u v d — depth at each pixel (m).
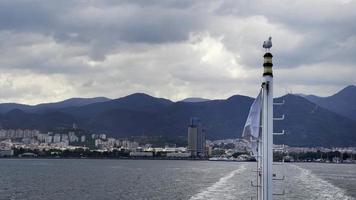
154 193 96.44
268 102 22.50
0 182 133.25
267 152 22.47
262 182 22.58
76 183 129.88
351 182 125.62
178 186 113.50
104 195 93.88
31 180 143.75
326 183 117.00
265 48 22.72
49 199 87.44
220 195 84.62
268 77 22.52
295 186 103.31
